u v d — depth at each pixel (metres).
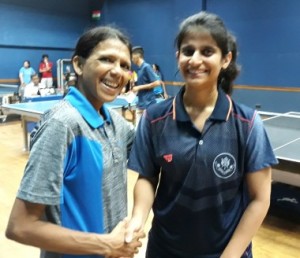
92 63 1.02
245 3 7.81
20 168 4.24
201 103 1.11
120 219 1.10
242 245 1.09
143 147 1.17
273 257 2.39
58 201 0.89
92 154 0.98
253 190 1.11
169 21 9.37
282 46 7.43
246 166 1.10
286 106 7.56
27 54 10.26
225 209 1.13
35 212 0.88
